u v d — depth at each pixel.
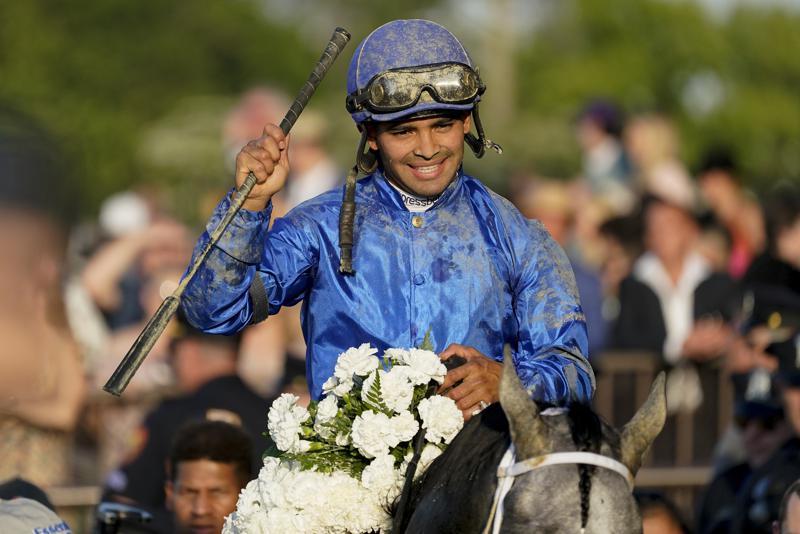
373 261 10.83
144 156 59.28
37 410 18.33
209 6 85.38
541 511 8.03
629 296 28.86
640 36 92.50
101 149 68.00
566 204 32.75
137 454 19.12
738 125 87.50
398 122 10.63
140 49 77.94
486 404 10.09
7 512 11.27
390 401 9.98
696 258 29.28
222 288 10.57
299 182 32.88
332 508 9.99
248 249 10.55
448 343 10.68
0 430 18.17
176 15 83.31
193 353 20.44
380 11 95.81
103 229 36.91
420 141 10.65
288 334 27.61
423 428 9.96
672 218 28.98
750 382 20.61
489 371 10.16
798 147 88.81
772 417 19.61
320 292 10.96
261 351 27.19
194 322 10.86
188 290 10.66
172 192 52.06
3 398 7.13
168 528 17.77
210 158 53.28
